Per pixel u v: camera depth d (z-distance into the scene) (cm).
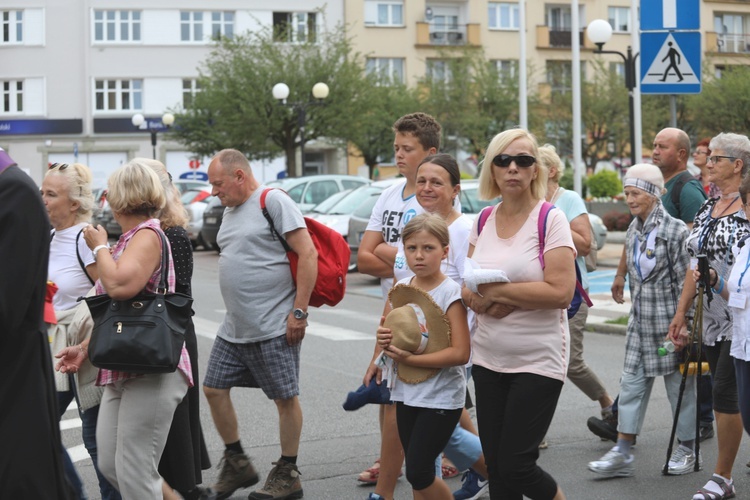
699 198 952
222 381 796
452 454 693
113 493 702
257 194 793
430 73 6425
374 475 830
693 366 840
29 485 469
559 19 7188
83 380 686
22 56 6731
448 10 7050
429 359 625
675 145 968
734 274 729
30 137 6769
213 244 3600
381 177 6162
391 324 631
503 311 611
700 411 905
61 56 6762
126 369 592
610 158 6016
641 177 862
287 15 6919
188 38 6869
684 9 1434
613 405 956
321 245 806
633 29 3028
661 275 849
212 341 1620
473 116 5931
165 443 640
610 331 1725
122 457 616
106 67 6781
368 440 983
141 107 6862
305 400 1166
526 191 625
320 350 1516
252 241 785
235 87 5006
